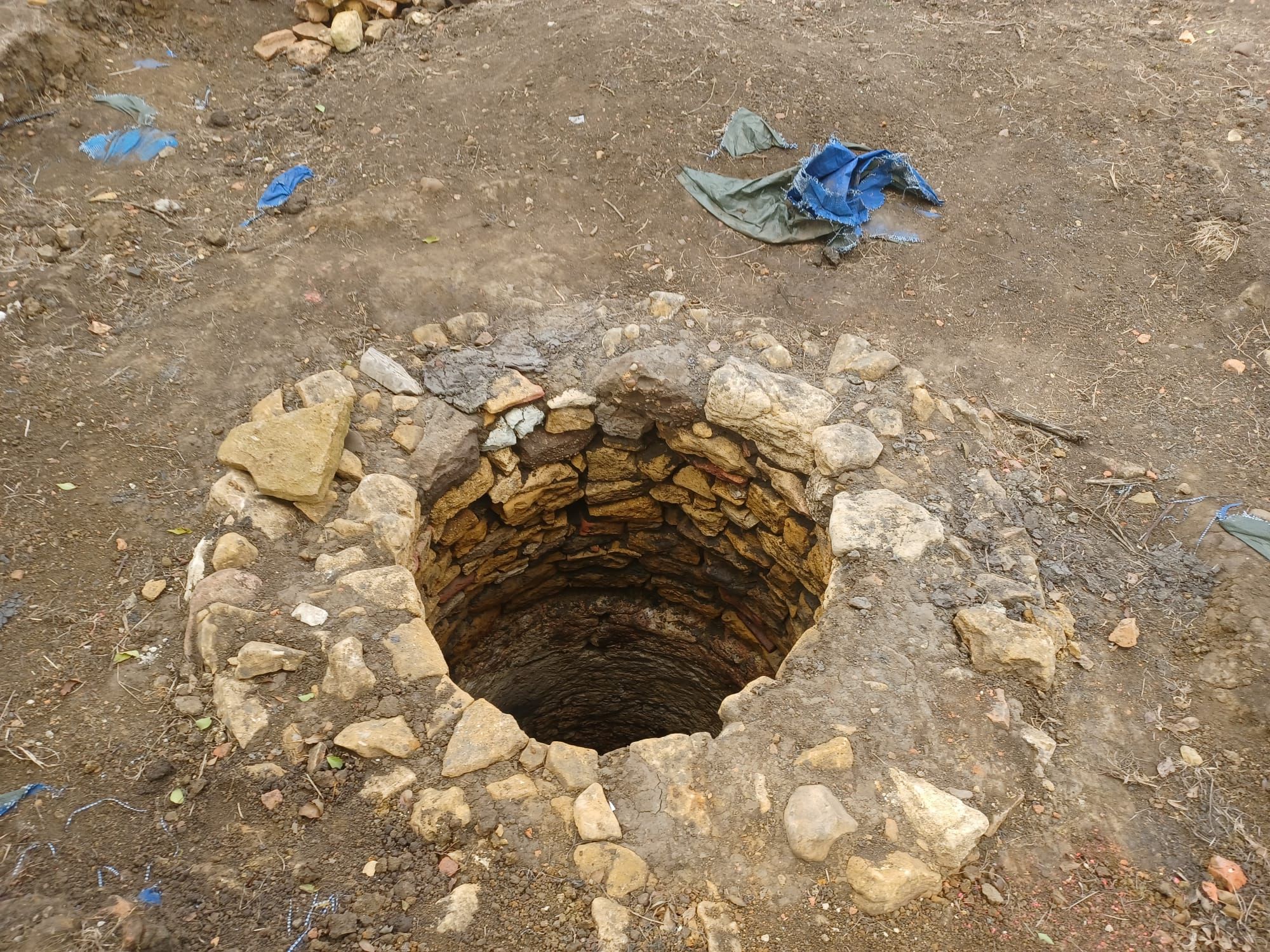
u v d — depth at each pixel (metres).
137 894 2.95
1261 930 3.12
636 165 6.22
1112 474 4.79
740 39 7.10
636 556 6.71
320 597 3.86
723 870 3.14
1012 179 6.38
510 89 6.63
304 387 4.70
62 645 3.70
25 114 6.20
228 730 3.41
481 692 6.84
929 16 7.89
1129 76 7.16
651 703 8.08
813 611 5.51
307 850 3.13
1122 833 3.38
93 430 4.50
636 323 5.33
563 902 3.05
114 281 5.21
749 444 5.11
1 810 3.13
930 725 3.56
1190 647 4.03
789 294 5.66
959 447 4.79
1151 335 5.50
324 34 7.43
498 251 5.71
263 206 5.81
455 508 5.11
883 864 3.11
